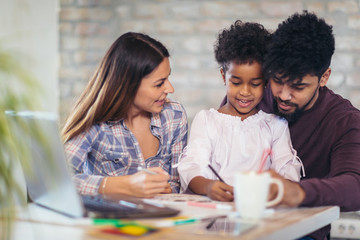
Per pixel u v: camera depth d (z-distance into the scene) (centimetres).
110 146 169
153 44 167
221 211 116
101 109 166
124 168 172
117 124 171
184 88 288
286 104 152
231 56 158
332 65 273
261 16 279
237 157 166
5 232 86
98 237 92
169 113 182
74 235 94
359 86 271
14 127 89
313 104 163
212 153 170
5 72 85
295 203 120
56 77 294
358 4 270
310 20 150
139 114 176
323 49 148
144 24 291
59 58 295
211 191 135
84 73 295
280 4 277
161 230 97
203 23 285
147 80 163
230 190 133
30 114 104
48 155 100
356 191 130
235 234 93
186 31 286
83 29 295
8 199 84
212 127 171
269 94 172
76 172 161
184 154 168
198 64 286
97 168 172
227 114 174
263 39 158
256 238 91
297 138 165
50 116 99
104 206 113
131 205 115
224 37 166
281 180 122
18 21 269
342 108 161
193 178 153
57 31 294
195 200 133
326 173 162
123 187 138
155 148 178
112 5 294
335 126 158
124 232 95
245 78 158
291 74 144
